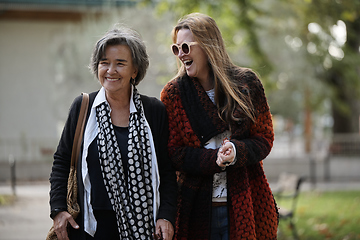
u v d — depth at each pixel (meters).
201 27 6.23
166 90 6.43
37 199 22.41
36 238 14.33
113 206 5.80
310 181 33.03
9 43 33.62
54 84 34.00
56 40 33.91
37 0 31.47
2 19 33.41
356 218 18.23
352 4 22.70
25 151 30.69
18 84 33.75
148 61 6.21
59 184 5.89
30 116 33.91
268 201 6.44
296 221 18.00
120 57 5.86
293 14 27.75
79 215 5.88
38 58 33.91
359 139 33.72
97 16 32.91
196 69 6.29
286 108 59.47
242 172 6.21
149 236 5.85
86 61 32.25
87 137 5.90
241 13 22.42
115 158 5.82
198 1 18.50
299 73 39.94
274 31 32.00
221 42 6.45
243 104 6.14
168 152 6.25
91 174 5.89
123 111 6.12
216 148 6.29
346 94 34.66
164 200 6.06
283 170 33.22
